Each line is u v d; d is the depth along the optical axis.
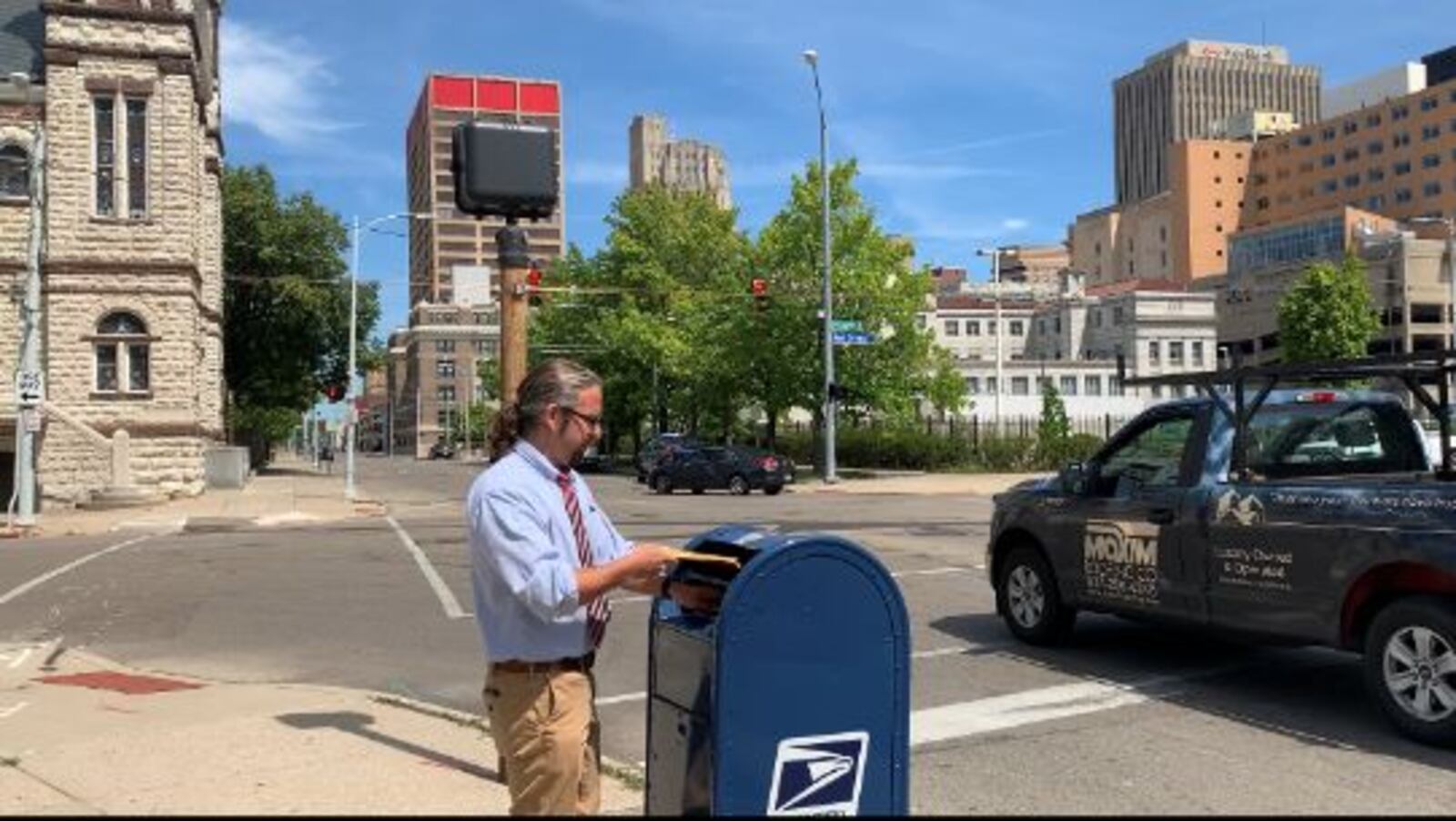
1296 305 85.25
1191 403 9.14
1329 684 8.94
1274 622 8.22
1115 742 7.44
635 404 69.19
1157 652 10.14
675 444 47.41
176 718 7.84
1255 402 8.58
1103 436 55.44
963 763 7.00
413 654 10.78
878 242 47.84
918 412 54.97
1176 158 171.12
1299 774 6.75
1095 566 9.68
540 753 4.02
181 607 13.66
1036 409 94.69
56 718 7.91
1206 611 8.70
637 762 7.20
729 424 58.28
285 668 10.20
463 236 51.19
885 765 4.14
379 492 41.50
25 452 26.33
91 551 20.50
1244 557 8.38
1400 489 7.53
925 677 9.26
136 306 35.09
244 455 43.78
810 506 30.34
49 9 34.25
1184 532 8.83
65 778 6.32
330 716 7.86
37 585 15.73
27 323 28.03
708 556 4.16
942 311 150.50
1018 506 10.51
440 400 149.62
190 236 35.69
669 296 62.50
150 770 6.49
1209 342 137.25
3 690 9.03
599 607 4.20
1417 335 127.50
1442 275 128.12
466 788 6.16
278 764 6.63
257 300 57.34
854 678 4.10
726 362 49.59
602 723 8.15
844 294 47.12
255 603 13.92
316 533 23.81
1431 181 150.12
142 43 34.94
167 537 23.41
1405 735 7.43
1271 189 168.62
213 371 44.81
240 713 7.99
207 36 42.44
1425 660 7.31
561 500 4.06
